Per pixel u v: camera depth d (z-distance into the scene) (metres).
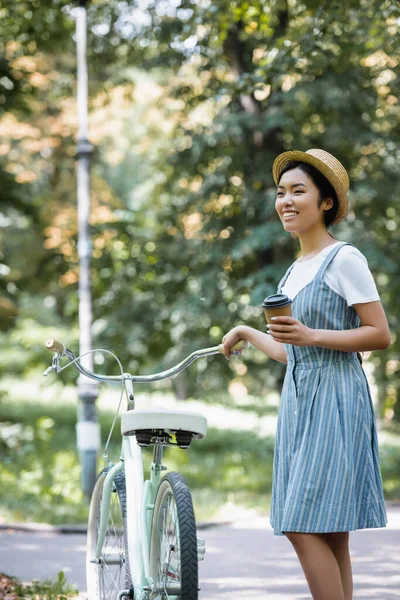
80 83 13.09
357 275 4.09
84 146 12.99
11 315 22.53
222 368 18.67
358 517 4.04
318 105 15.78
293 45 10.23
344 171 4.29
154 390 25.86
